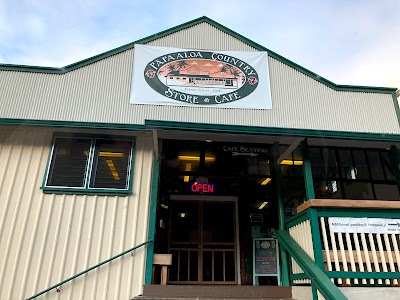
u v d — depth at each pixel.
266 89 6.37
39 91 5.91
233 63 6.50
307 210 4.76
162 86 6.16
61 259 5.05
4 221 5.14
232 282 6.02
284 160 6.56
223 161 6.54
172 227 6.35
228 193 6.45
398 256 4.57
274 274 5.94
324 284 3.68
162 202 6.28
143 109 5.97
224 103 6.17
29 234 5.12
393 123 6.45
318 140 6.22
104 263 5.04
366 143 6.38
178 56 6.43
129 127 5.55
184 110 6.03
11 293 4.81
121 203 5.44
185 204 6.51
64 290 4.92
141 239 5.28
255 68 6.52
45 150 5.64
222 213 6.51
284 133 5.34
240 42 6.74
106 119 5.84
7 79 5.92
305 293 4.36
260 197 6.42
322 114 6.34
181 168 6.45
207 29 6.77
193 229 6.37
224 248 6.28
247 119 6.11
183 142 6.48
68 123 5.50
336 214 4.68
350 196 6.35
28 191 5.36
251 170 6.54
